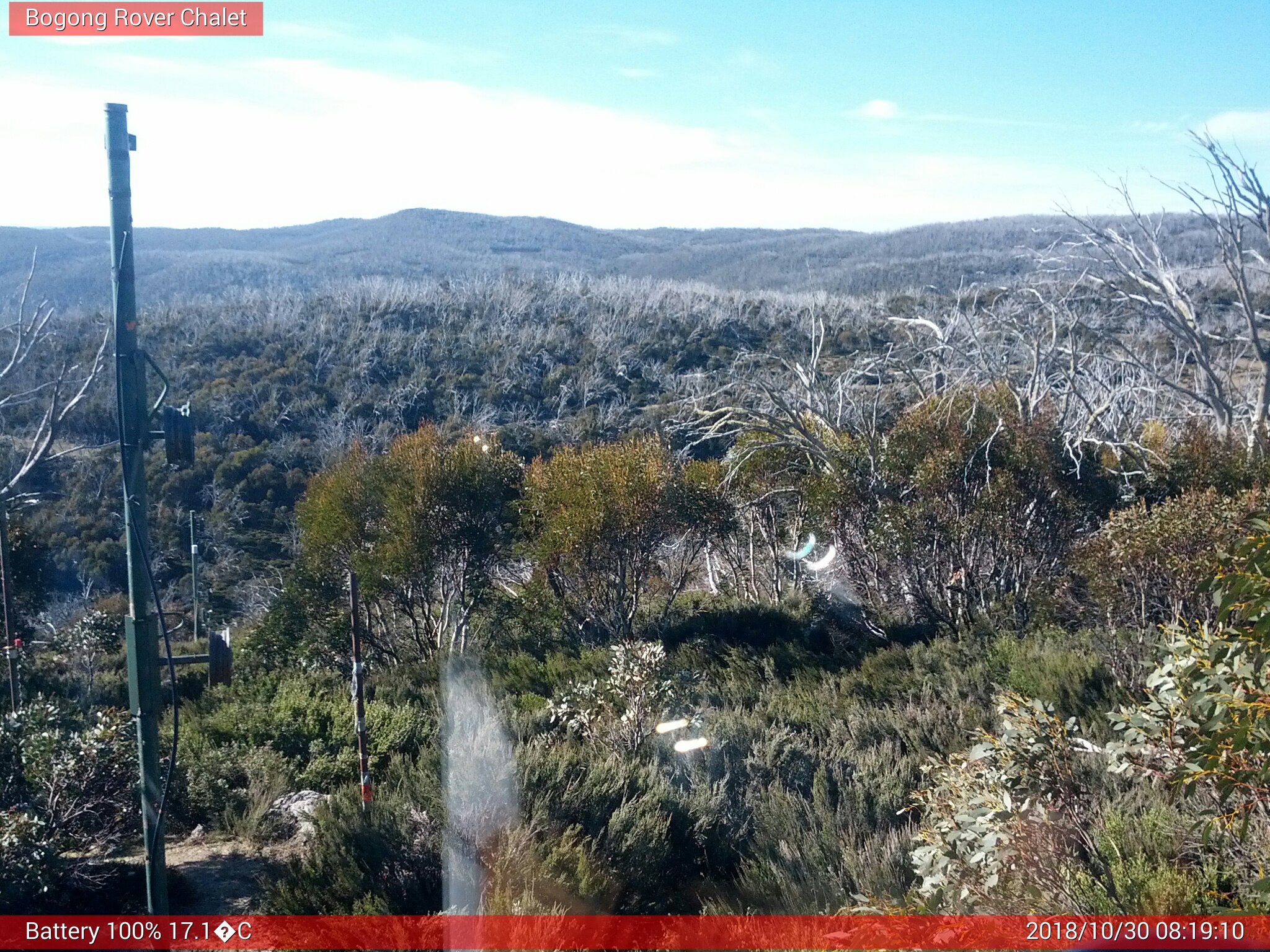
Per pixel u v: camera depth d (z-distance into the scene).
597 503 12.24
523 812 5.50
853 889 5.07
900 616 12.38
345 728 8.11
